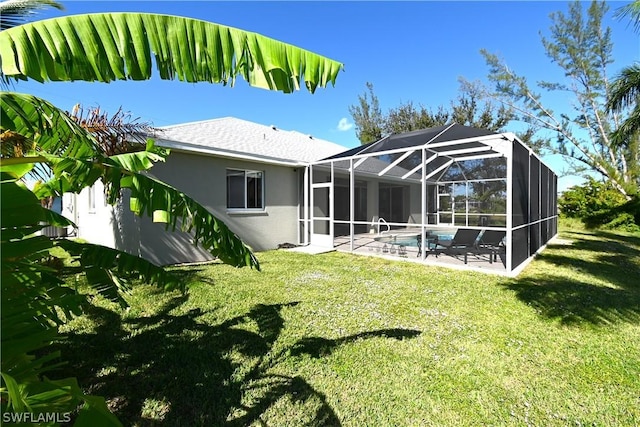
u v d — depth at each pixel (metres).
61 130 1.93
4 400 1.17
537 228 10.01
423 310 4.66
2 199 1.30
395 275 6.87
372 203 15.79
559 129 21.12
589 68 19.38
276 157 10.73
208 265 8.05
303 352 3.38
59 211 13.31
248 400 2.59
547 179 12.41
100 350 3.38
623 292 5.58
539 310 4.66
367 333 3.86
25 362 1.33
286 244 11.19
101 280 2.67
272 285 6.02
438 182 14.78
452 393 2.70
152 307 4.71
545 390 2.75
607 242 12.55
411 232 15.63
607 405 2.55
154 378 2.88
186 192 8.52
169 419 2.37
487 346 3.54
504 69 21.50
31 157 1.60
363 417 2.40
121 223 8.30
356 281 6.34
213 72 1.80
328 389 2.74
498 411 2.48
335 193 14.12
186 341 3.61
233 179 9.80
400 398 2.63
